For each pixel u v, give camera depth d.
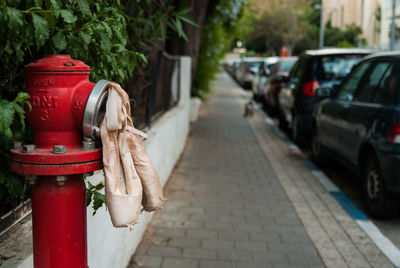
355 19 42.47
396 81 4.62
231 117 13.80
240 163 7.49
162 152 5.50
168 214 4.87
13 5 1.69
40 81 1.75
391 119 4.42
